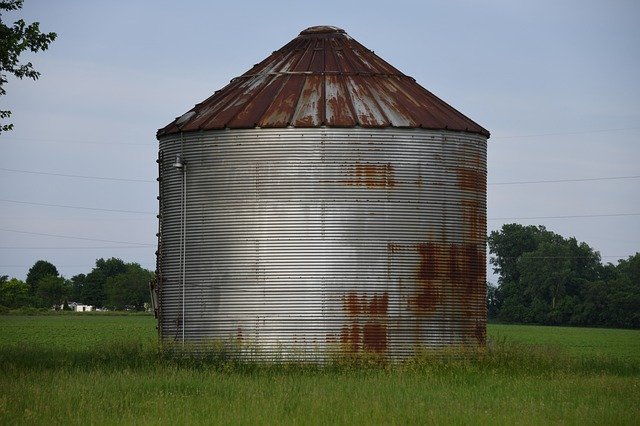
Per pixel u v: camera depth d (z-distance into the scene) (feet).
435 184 225.97
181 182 230.48
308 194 221.05
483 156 236.22
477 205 232.94
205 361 215.31
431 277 224.12
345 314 218.79
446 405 151.84
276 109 227.81
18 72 220.64
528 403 155.74
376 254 221.05
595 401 161.58
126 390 163.84
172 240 232.12
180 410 143.74
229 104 235.20
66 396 154.81
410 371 203.31
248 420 134.72
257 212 222.48
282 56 253.44
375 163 222.69
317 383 176.86
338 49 252.01
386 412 143.02
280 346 218.38
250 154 223.92
